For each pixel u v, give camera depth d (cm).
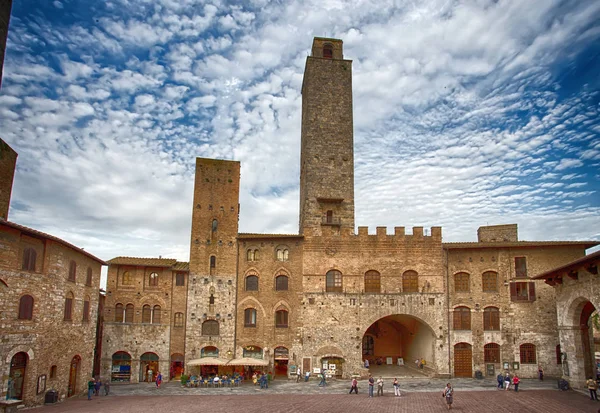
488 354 5525
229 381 5156
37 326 3547
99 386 4647
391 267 5772
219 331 5712
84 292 4591
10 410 2897
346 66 7044
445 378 5431
